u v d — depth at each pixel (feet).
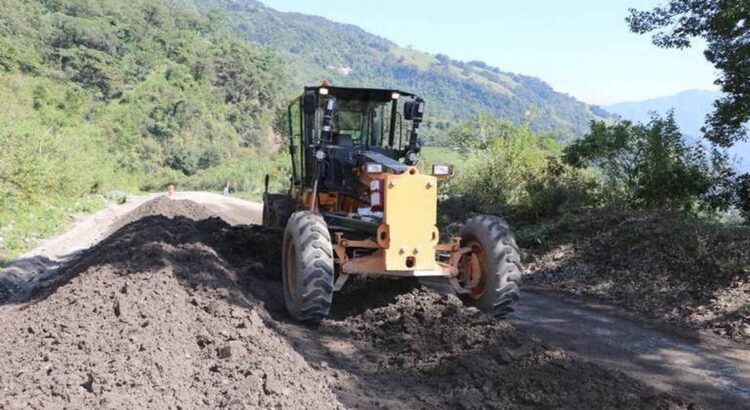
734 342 22.97
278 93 395.96
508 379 16.97
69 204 64.54
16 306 26.84
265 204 39.78
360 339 21.15
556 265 34.83
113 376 13.34
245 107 361.10
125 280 21.45
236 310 19.16
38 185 60.70
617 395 16.35
